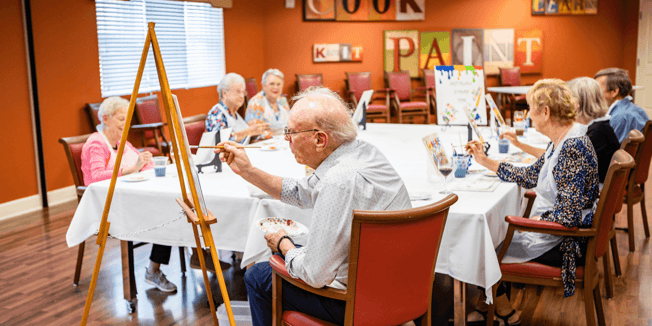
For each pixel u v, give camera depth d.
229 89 4.15
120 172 3.09
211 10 7.93
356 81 9.16
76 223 2.75
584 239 2.32
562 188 2.31
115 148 3.38
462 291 2.24
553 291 3.15
